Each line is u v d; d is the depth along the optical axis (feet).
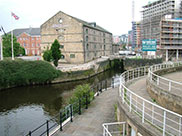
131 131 24.54
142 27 244.01
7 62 102.17
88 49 169.48
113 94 52.75
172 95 26.00
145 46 114.32
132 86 44.39
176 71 60.75
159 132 19.44
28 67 108.37
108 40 240.32
